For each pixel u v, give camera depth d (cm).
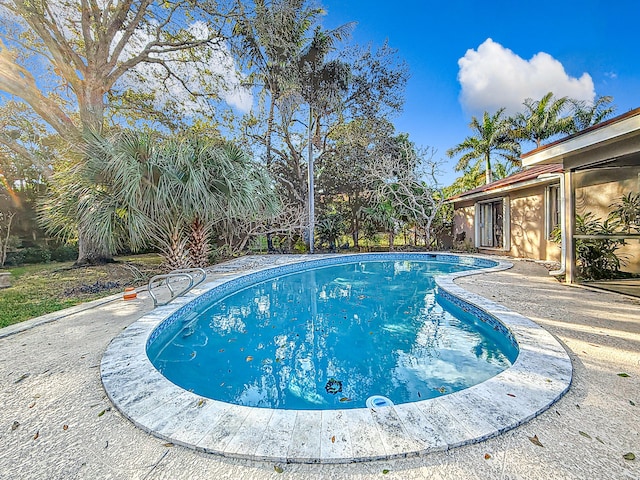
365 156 1478
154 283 705
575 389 229
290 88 1318
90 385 257
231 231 1073
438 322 493
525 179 905
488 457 166
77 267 970
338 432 187
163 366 361
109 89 1096
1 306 550
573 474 153
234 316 544
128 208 718
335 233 1518
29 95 977
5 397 240
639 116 420
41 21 917
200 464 168
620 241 636
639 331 340
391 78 1390
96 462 171
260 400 288
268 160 1466
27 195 1362
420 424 192
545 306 441
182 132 1173
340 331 462
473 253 1219
